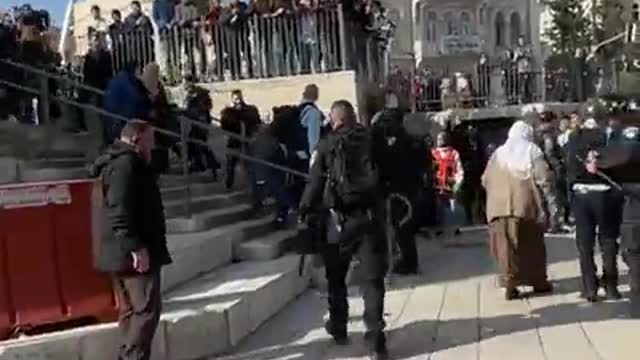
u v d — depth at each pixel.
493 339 7.68
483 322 8.34
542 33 46.88
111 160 6.41
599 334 7.70
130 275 6.43
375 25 20.14
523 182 9.41
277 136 11.92
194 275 9.17
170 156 13.64
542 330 7.93
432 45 48.84
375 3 19.94
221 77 16.98
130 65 15.48
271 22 16.64
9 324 6.65
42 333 6.77
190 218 10.63
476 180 16.84
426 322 8.42
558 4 40.97
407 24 48.66
